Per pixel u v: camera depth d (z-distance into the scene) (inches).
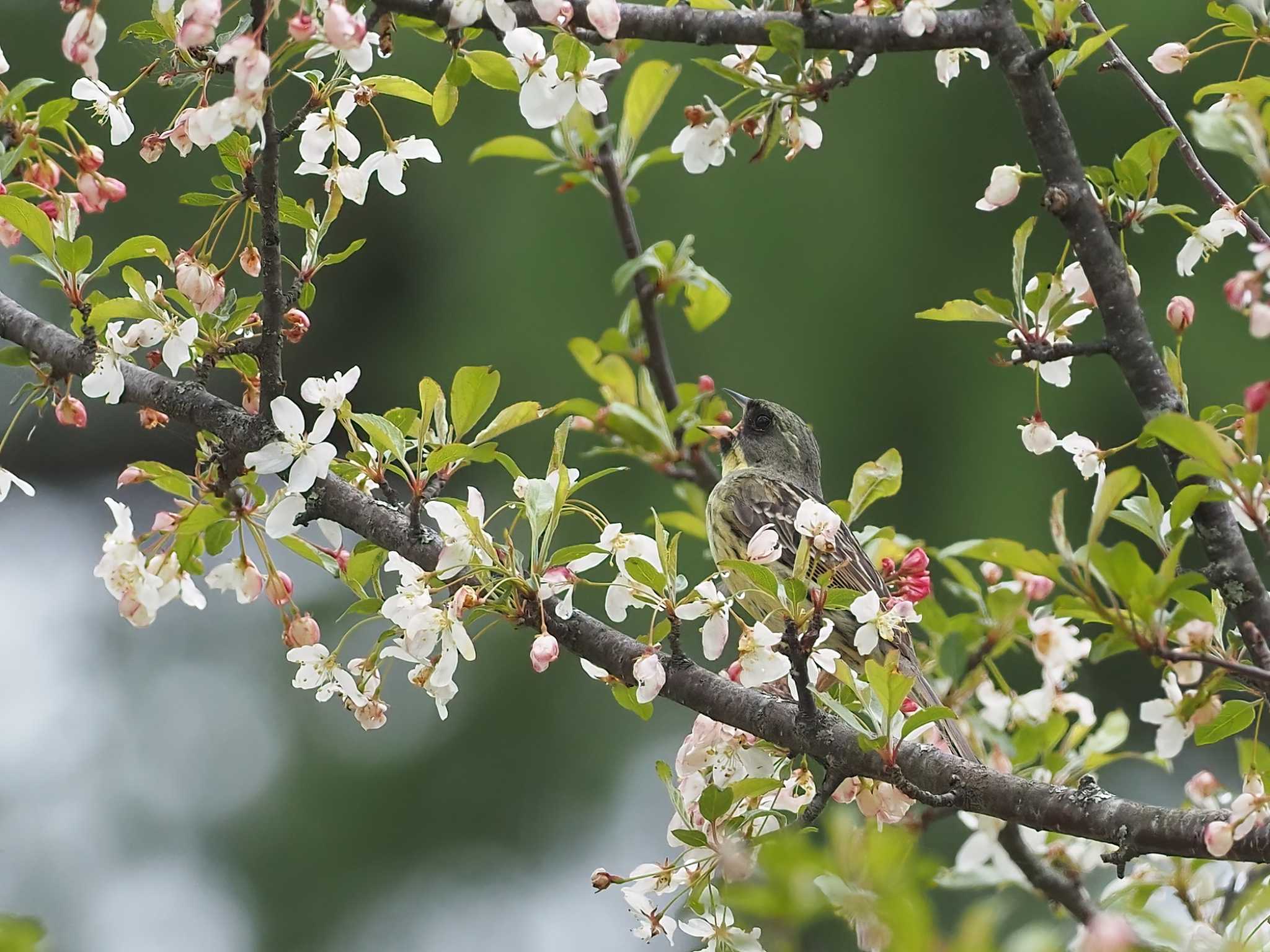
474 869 677.3
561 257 642.8
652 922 288.5
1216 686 282.2
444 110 304.3
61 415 310.5
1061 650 372.2
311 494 307.9
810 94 306.0
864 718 289.7
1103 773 674.2
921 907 176.1
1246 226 299.3
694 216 634.8
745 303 629.6
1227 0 587.2
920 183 641.0
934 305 629.6
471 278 660.1
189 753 702.5
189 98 292.4
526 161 667.4
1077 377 626.5
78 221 304.2
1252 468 226.1
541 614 281.7
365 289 693.3
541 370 636.1
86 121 653.3
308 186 693.9
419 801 684.1
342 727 700.0
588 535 634.8
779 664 281.4
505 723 693.3
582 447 645.3
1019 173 304.0
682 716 699.4
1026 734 368.2
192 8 249.9
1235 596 285.3
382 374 686.5
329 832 681.0
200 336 302.8
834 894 185.3
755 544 284.4
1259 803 250.5
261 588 291.6
